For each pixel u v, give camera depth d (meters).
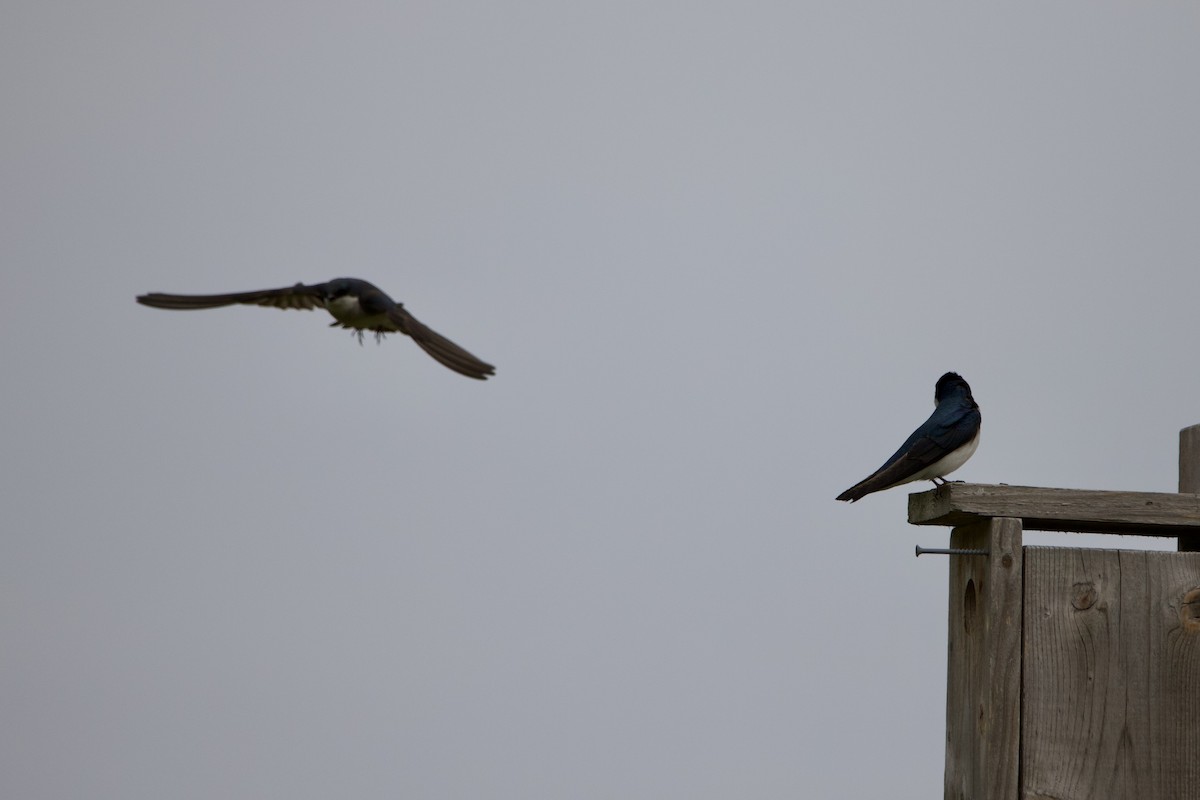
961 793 11.59
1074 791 10.95
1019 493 11.14
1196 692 11.08
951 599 12.16
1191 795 10.98
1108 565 11.16
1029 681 11.03
